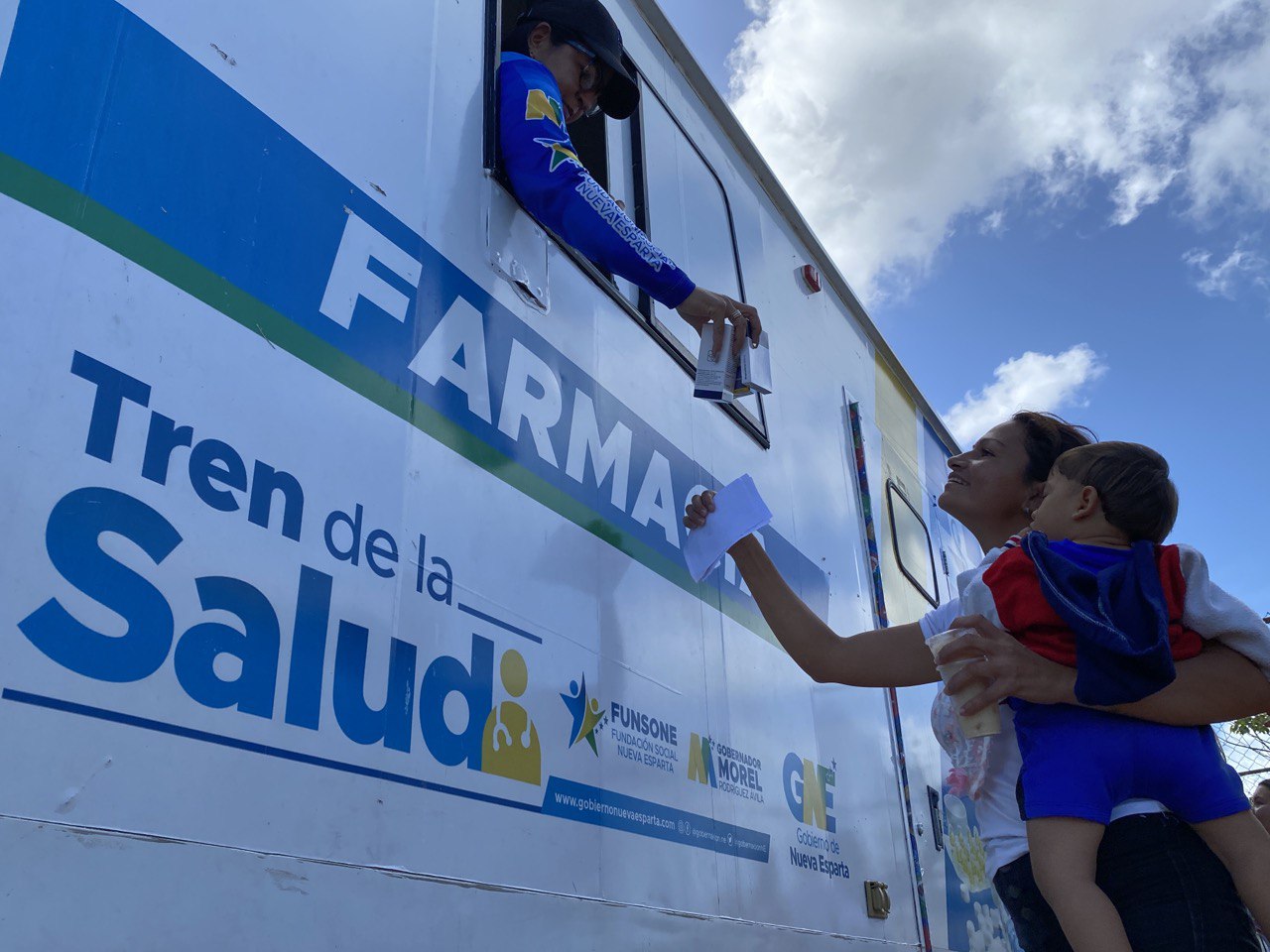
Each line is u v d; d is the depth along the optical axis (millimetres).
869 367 3939
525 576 1631
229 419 1181
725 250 2939
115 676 989
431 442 1499
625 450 2051
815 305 3545
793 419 3070
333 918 1131
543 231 1950
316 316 1353
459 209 1722
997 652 1491
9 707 898
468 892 1324
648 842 1747
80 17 1141
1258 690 1470
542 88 1928
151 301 1127
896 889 2777
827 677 1968
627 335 2184
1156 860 1401
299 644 1189
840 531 3203
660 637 1984
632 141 2578
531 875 1450
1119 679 1397
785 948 2094
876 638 1956
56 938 881
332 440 1321
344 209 1458
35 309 1008
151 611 1037
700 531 2045
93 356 1049
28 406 978
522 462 1706
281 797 1115
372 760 1245
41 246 1030
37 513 960
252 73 1361
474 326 1676
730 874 1982
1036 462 1935
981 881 3533
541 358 1844
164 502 1079
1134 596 1451
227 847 1042
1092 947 1304
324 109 1478
